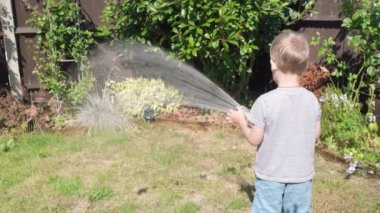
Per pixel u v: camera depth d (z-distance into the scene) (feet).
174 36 18.29
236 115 9.90
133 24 19.95
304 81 18.35
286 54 8.76
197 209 12.67
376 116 18.11
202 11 17.67
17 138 17.98
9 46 21.02
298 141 9.11
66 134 18.49
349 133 16.35
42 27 20.57
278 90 9.09
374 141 16.42
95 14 21.29
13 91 21.49
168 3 17.85
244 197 13.33
